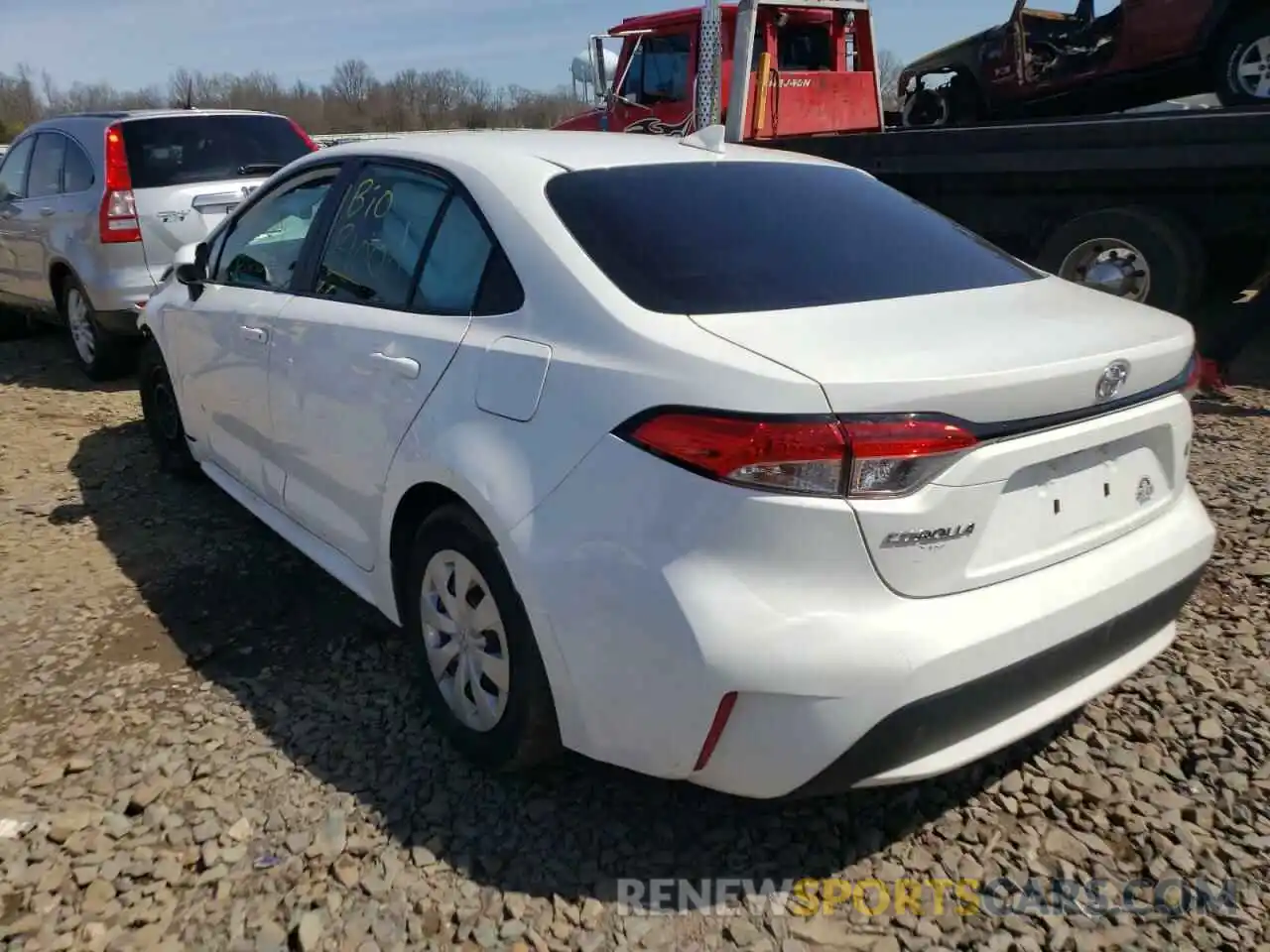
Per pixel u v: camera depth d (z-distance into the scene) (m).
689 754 2.28
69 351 8.37
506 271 2.77
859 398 2.12
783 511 2.12
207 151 7.11
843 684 2.13
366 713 3.17
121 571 4.19
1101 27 9.05
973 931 2.36
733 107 9.09
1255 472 4.88
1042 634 2.32
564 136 3.38
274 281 3.88
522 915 2.39
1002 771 2.87
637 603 2.26
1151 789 2.79
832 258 2.81
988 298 2.71
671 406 2.25
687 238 2.74
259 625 3.73
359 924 2.36
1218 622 3.57
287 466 3.72
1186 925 2.36
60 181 7.31
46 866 2.54
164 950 2.29
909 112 10.77
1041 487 2.38
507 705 2.67
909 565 2.18
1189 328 2.75
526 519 2.47
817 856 2.58
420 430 2.84
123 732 3.08
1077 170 6.61
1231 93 8.43
